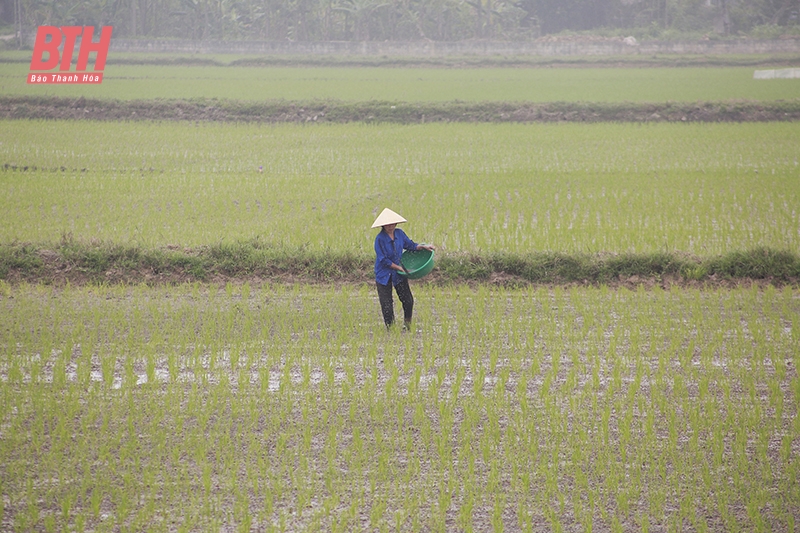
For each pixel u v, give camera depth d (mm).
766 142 80688
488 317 32281
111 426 21953
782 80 144875
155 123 98562
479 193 55000
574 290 35938
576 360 27016
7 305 33031
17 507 18109
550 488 19078
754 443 21250
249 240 40781
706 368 26359
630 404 23578
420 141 83938
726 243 41844
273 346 28406
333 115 102312
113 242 39500
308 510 18219
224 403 23172
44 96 103375
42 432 21406
